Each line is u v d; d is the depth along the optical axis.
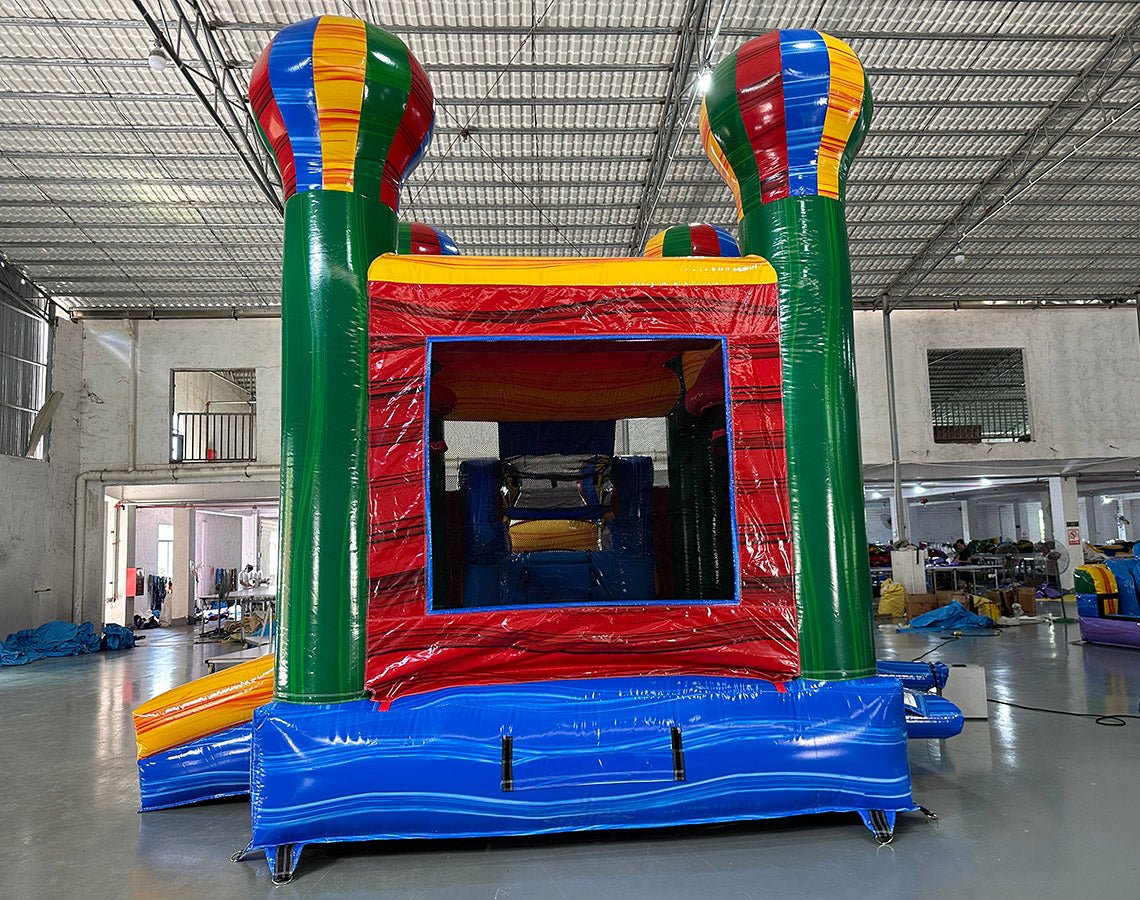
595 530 4.77
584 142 10.44
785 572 3.52
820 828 3.46
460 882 2.97
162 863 3.28
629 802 3.27
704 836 3.39
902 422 16.03
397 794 3.18
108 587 15.95
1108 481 18.52
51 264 13.23
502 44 8.81
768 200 3.75
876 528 28.97
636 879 2.96
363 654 3.31
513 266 3.60
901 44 9.16
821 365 3.61
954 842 3.28
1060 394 16.22
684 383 4.40
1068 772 4.33
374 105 3.44
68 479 14.51
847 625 3.49
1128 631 9.48
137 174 10.86
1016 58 9.48
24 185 10.98
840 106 3.63
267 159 10.67
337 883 3.01
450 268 3.55
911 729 3.83
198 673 9.96
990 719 5.76
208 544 21.97
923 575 15.21
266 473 14.78
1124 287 15.98
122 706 7.58
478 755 3.22
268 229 12.37
